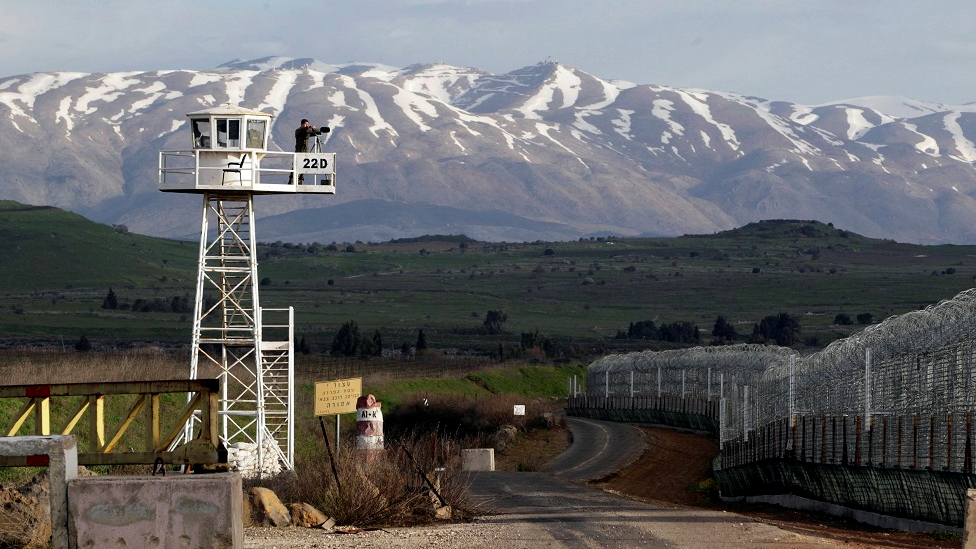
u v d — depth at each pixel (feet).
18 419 150.92
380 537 185.47
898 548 195.11
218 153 446.60
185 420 150.00
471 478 374.02
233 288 468.75
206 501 129.29
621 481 475.72
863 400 285.23
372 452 241.76
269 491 205.26
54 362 647.15
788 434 347.15
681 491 445.37
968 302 237.66
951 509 233.76
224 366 467.11
